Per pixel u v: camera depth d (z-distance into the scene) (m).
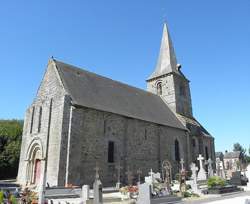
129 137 24.98
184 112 37.34
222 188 18.50
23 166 23.14
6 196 11.79
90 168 20.86
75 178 19.47
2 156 31.44
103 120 23.00
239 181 23.41
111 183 22.19
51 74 23.55
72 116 20.56
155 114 30.50
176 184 22.77
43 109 22.81
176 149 30.81
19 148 32.66
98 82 27.19
